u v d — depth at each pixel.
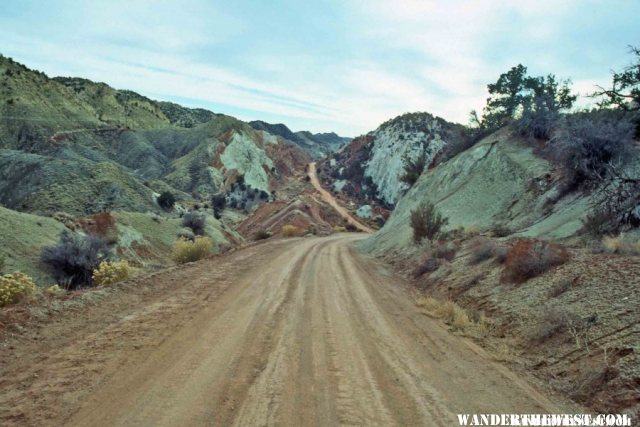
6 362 6.44
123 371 6.36
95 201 68.12
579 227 16.06
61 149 112.44
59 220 32.31
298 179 149.88
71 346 7.29
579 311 8.47
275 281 15.50
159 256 35.88
